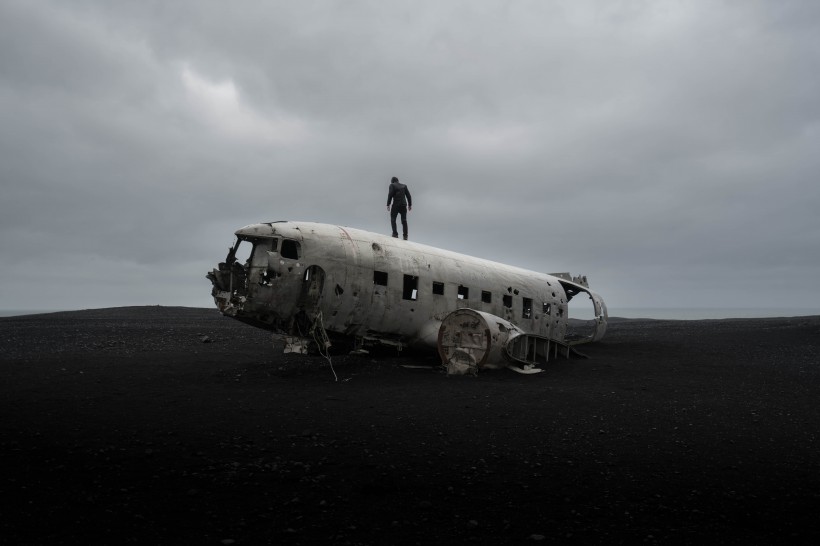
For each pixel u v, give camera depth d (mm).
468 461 5984
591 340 20062
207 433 6832
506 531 4125
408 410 8758
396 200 16266
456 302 15164
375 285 13352
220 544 3748
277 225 12383
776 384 12297
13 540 3646
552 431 7555
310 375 12211
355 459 5945
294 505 4531
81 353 15039
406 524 4223
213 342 19172
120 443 6211
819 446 6863
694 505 4730
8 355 14383
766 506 4723
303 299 12359
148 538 3793
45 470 5160
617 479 5438
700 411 9156
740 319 44438
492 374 13047
